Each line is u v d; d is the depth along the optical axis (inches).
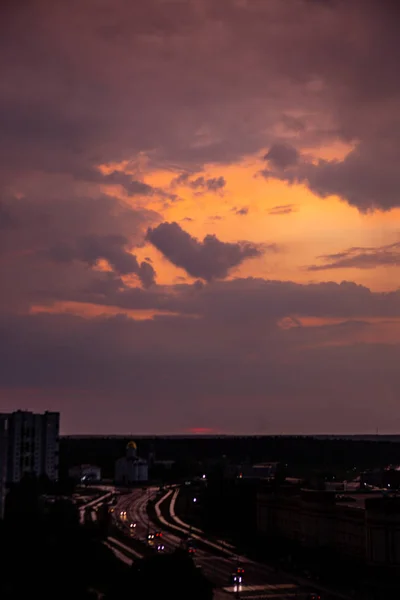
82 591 5182.1
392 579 6274.6
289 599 5762.8
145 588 4837.6
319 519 7785.4
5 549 5428.2
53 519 6358.3
